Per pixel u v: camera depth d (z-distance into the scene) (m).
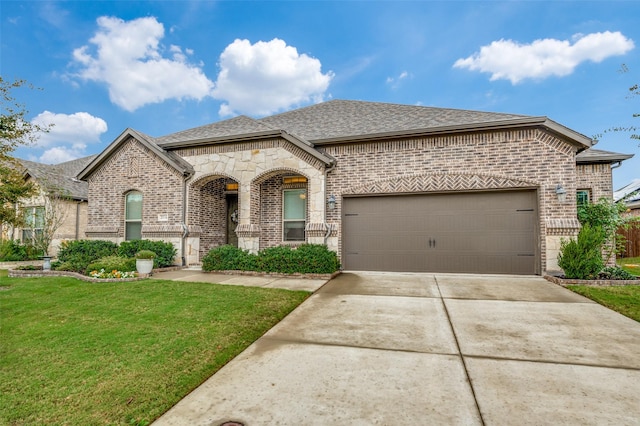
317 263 9.27
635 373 3.46
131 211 12.60
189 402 3.04
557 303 6.25
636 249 15.67
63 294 7.29
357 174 10.44
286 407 2.91
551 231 8.78
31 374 3.62
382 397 3.04
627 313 5.54
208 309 5.96
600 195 10.73
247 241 10.98
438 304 6.29
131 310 5.98
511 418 2.68
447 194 9.78
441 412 2.78
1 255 14.61
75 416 2.85
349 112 13.50
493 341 4.40
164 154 11.76
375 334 4.74
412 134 9.77
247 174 11.19
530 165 9.04
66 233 16.11
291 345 4.38
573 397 3.00
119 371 3.66
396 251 10.11
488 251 9.41
